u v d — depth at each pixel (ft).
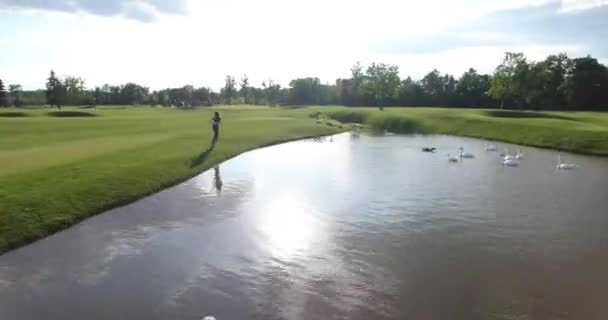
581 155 151.33
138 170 93.61
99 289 45.62
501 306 42.78
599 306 42.83
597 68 433.07
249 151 145.89
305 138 193.57
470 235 62.90
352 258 54.19
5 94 558.56
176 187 90.48
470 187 94.43
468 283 47.67
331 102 585.22
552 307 42.63
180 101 567.18
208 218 69.82
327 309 41.98
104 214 70.95
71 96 508.53
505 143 188.24
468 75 509.76
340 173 108.88
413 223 68.23
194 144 140.56
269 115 321.32
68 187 75.92
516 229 65.62
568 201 82.79
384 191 89.71
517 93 364.38
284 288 46.19
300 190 89.76
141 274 49.19
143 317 40.47
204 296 44.32
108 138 152.56
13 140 146.00
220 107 497.05
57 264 51.55
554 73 435.94
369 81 437.17
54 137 156.66
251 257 54.24
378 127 272.31
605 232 64.44
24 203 65.98
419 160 131.95
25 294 44.47
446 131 234.99
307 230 64.59
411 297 44.37
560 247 58.29
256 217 70.59
